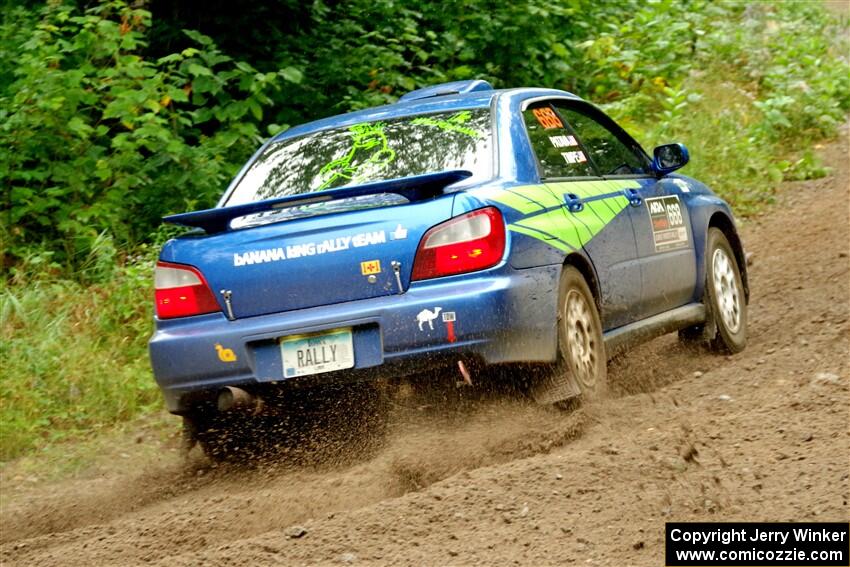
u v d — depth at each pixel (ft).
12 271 65.98
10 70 76.59
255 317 39.52
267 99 79.30
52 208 72.54
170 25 87.51
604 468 34.12
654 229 49.70
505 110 44.16
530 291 38.68
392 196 39.42
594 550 28.68
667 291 50.19
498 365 37.99
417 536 30.94
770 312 62.03
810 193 93.91
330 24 95.09
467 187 39.83
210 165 74.33
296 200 37.86
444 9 107.24
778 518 29.37
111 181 74.08
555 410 40.55
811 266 70.18
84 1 83.87
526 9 107.34
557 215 42.04
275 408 40.04
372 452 40.86
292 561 30.19
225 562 30.60
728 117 106.63
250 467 42.47
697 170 94.22
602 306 44.11
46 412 54.19
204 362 39.65
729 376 45.50
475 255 37.91
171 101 82.33
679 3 139.03
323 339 38.55
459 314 37.47
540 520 30.96
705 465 33.96
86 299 63.82
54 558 34.17
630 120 104.53
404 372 38.06
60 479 46.83
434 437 39.19
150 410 54.95
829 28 153.89
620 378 49.93
